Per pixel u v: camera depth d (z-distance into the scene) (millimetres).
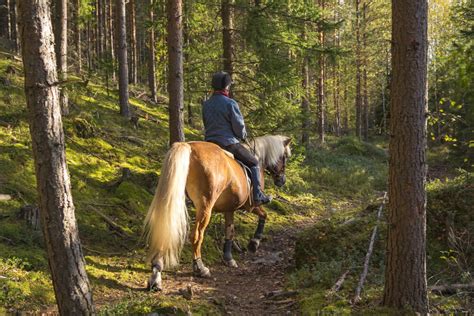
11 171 9922
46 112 4223
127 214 9719
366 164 25453
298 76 12695
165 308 5629
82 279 4422
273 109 12461
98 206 9539
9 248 7078
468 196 8344
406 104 5418
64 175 4344
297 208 14766
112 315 5383
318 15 12641
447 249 7598
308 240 8617
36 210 8008
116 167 12562
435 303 6059
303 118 12938
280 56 12594
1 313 5492
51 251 4312
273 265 9211
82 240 8273
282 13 12258
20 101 13938
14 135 11797
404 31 5348
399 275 5641
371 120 53031
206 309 6066
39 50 4180
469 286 6438
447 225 7824
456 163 23188
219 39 13727
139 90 25344
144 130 17438
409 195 5504
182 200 6562
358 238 8242
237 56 13188
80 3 20125
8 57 19469
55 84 4223
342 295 6422
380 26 34875
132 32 27562
